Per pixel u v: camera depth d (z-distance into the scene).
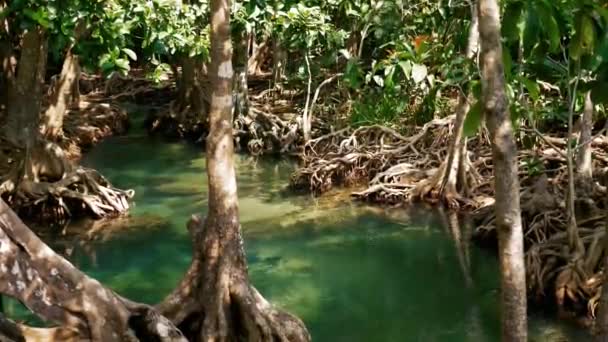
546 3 5.11
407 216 14.22
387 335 9.45
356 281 11.20
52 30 10.52
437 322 9.84
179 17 15.00
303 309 10.23
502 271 4.46
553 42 5.26
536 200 12.11
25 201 13.69
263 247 12.61
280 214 14.49
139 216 14.23
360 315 10.03
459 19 13.42
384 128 17.25
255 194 16.06
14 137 14.26
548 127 16.03
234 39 20.88
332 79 21.12
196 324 7.65
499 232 4.45
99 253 12.27
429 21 15.31
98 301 6.40
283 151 19.78
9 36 15.83
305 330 7.68
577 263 9.88
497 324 9.75
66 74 18.48
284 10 17.02
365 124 17.86
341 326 9.69
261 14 15.63
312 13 17.41
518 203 4.40
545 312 9.84
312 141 18.41
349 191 15.97
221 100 7.66
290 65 25.66
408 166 15.72
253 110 21.36
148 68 25.16
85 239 12.95
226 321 7.55
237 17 15.62
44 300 6.21
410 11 17.45
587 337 9.09
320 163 16.39
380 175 15.57
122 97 27.56
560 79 10.70
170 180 17.11
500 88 4.33
